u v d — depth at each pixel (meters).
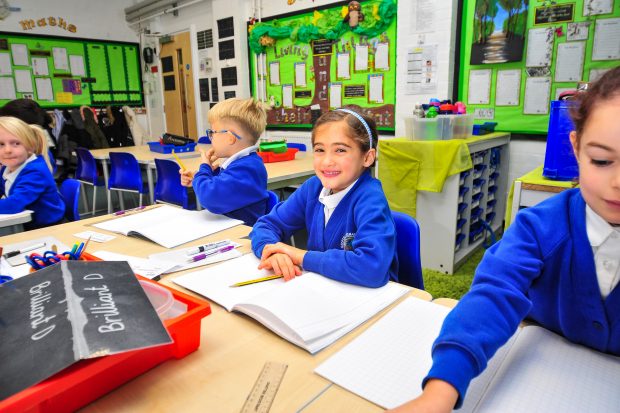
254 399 0.54
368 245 0.90
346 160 1.04
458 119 2.59
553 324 0.67
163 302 0.68
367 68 3.69
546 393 0.52
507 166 3.11
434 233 2.57
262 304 0.73
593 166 0.46
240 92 4.79
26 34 5.46
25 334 0.52
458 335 0.50
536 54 2.81
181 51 5.82
